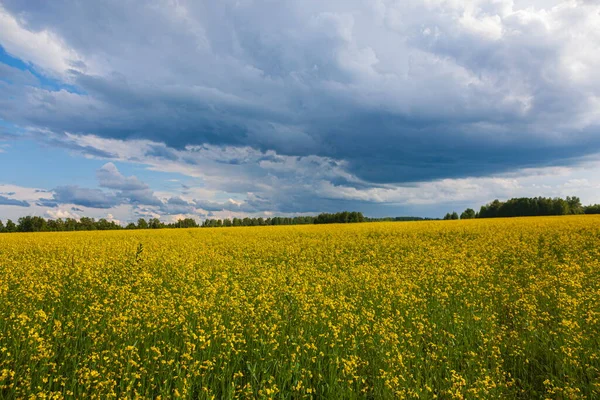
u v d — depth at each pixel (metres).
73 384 5.81
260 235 32.06
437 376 6.62
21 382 5.93
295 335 7.85
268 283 11.30
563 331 7.51
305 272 14.11
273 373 6.74
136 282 11.72
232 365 6.92
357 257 18.58
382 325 7.81
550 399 5.86
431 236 27.02
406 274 13.68
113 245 23.30
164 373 6.45
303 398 5.88
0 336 7.21
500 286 11.70
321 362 7.14
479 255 17.77
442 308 9.88
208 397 5.34
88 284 12.09
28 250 21.12
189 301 8.65
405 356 6.86
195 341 7.37
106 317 8.52
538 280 12.14
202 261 17.27
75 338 7.52
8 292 10.83
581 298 9.57
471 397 5.86
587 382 6.50
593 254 17.17
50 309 9.65
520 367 7.14
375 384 6.27
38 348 6.53
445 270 14.02
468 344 7.68
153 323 7.88
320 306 9.27
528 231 26.09
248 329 7.90
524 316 9.05
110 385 5.86
